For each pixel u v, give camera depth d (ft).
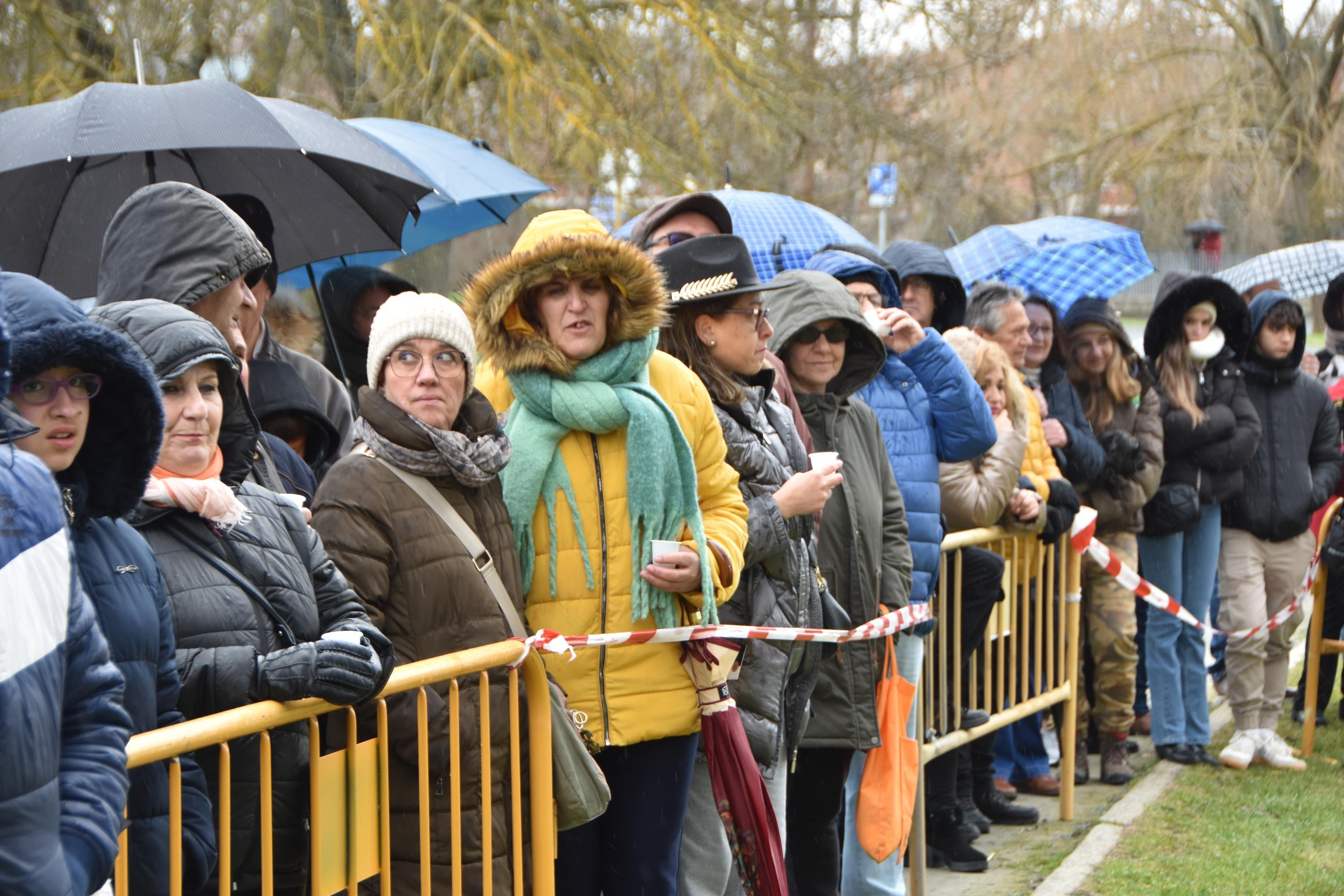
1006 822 37.27
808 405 27.48
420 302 18.39
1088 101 136.46
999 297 38.45
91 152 24.47
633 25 75.05
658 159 71.15
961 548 32.68
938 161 109.60
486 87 72.33
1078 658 38.34
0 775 9.94
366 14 63.46
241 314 22.22
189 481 15.49
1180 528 41.78
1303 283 63.05
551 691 19.21
